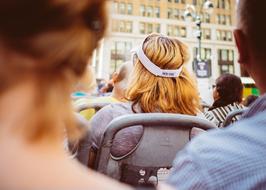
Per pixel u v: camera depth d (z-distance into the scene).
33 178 0.33
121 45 44.00
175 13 46.94
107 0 0.40
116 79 2.63
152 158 1.43
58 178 0.34
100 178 0.37
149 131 1.40
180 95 1.66
